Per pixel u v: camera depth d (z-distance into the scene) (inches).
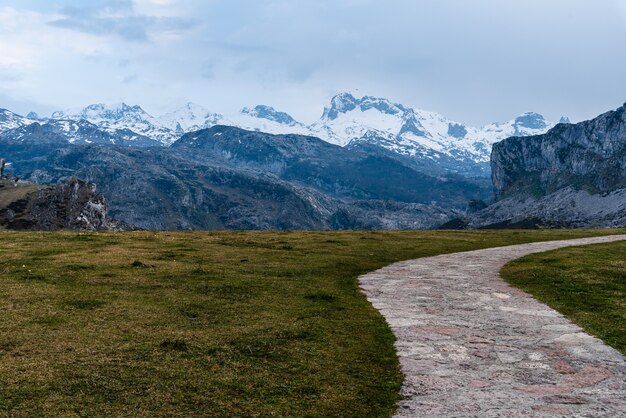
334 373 636.1
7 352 669.3
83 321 822.5
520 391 579.8
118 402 533.6
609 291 1138.7
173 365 642.2
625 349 738.2
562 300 1069.8
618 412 519.8
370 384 603.5
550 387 592.1
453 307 1008.2
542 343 769.6
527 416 510.3
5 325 783.7
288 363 665.0
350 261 1633.9
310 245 2031.3
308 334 789.9
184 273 1277.1
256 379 608.7
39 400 530.9
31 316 838.5
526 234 2955.2
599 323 884.6
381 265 1610.5
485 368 658.8
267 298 1037.8
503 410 526.3
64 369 615.2
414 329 842.8
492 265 1615.4
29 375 593.3
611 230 3319.4
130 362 646.5
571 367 662.5
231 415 513.3
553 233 3026.6
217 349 708.0
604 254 1793.8
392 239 2423.7
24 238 2012.8
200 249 1803.6
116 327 796.6
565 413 517.7
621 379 618.5
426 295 1126.4
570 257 1689.2
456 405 541.0
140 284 1130.7
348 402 552.1
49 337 734.5
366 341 768.9
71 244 1838.1
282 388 585.0
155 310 911.0
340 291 1153.4
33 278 1160.2
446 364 674.2
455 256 1876.2
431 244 2246.6
